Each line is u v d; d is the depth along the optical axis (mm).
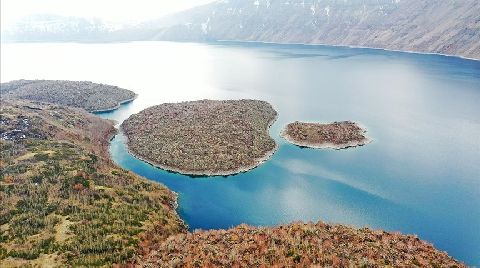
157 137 142000
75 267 61250
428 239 79000
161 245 69875
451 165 116750
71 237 69812
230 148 128375
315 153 129750
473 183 104188
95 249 67062
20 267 61031
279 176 111938
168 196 99188
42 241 68000
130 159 129000
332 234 67000
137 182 101062
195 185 108375
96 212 79688
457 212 89375
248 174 114375
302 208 93062
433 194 98375
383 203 94375
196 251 63156
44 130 132625
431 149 130625
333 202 95625
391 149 131625
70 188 88750
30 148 113125
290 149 133875
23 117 137500
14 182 90188
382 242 65250
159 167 121500
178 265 59375
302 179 109500
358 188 102812
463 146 132875
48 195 85125
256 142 134125
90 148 131875
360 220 86812
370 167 116500
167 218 85688
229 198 99688
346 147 134250
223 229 78125
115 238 70812
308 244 61281
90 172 98875
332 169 115750
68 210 79500
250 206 94938
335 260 55719
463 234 80625
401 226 84000
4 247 66812
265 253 59156
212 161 120000
